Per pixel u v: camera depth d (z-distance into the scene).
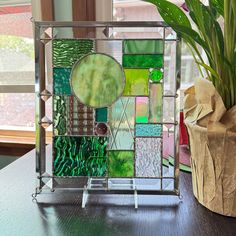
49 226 0.45
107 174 0.54
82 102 0.52
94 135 0.53
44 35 0.52
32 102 1.25
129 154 0.53
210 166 0.47
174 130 0.53
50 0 0.99
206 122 0.46
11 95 1.26
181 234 0.43
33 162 0.75
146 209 0.50
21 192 0.57
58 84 0.52
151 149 0.53
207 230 0.44
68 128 0.53
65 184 0.55
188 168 0.69
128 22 0.52
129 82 0.52
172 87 0.53
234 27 0.44
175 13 0.49
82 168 0.54
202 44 0.46
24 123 1.28
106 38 0.51
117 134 0.53
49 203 0.53
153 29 0.52
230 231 0.44
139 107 0.52
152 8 1.06
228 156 0.44
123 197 0.55
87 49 0.52
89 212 0.49
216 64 0.46
